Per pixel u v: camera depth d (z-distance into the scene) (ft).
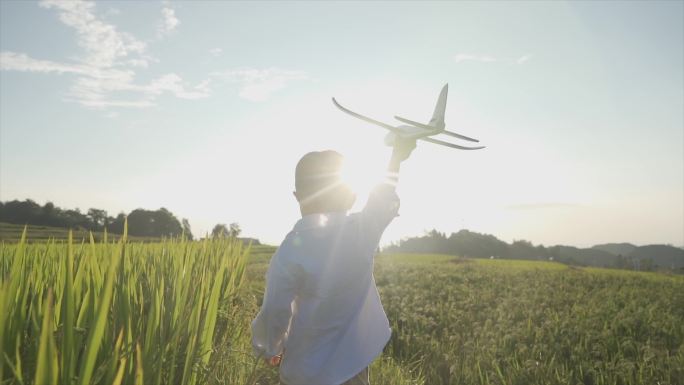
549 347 22.62
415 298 35.96
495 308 35.86
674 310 37.50
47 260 11.16
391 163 6.25
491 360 19.99
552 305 37.78
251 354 11.76
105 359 6.50
